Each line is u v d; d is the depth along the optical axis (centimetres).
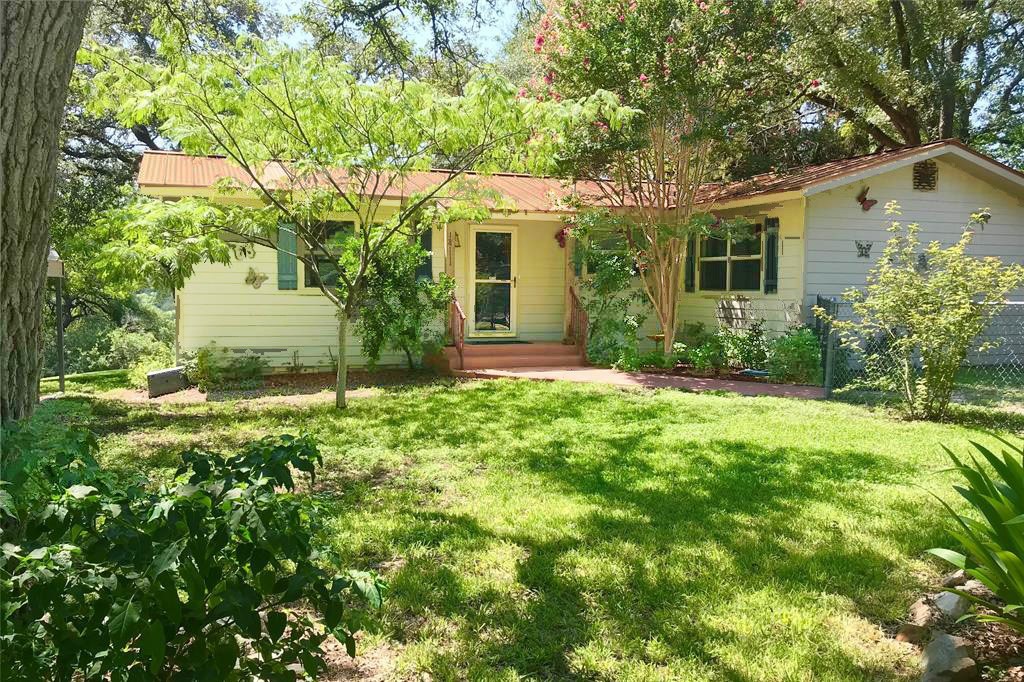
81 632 189
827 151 2088
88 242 840
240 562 199
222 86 765
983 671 289
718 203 1377
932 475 578
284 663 218
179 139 809
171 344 1823
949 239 1326
